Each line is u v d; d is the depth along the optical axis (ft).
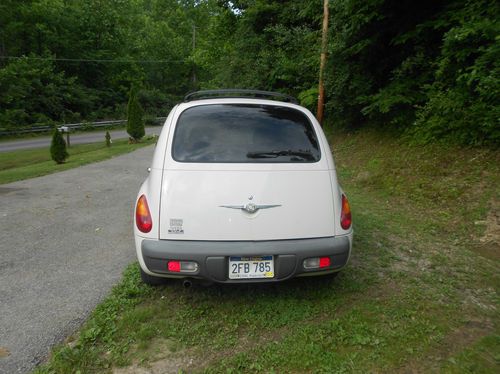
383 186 22.65
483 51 19.29
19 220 18.83
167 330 8.98
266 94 12.27
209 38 82.79
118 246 15.05
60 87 126.31
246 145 9.93
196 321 9.35
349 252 9.64
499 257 13.38
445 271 12.25
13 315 9.82
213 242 8.97
